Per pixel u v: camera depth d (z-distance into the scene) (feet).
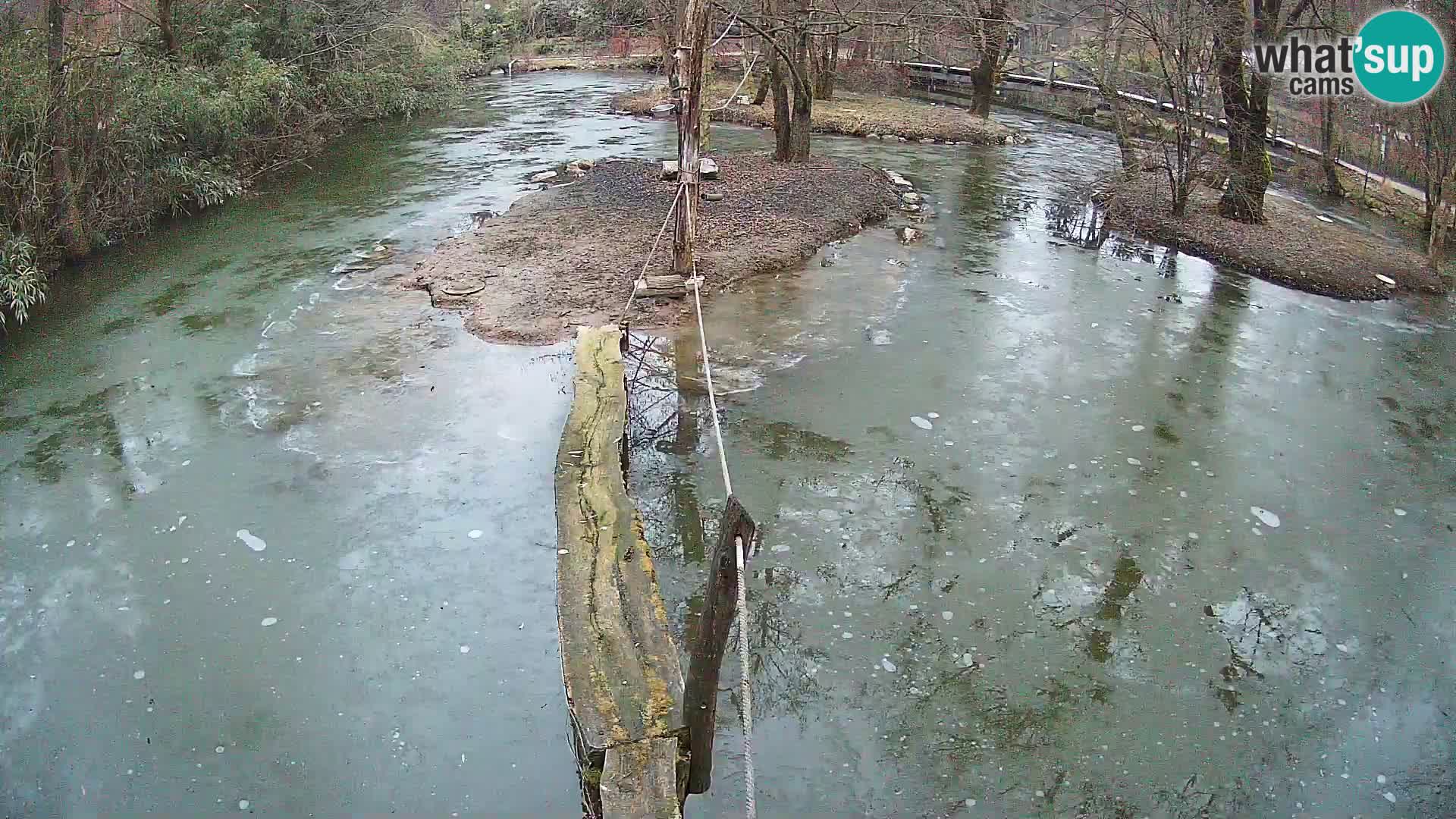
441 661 15.49
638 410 23.25
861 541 18.62
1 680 15.10
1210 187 44.01
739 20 42.37
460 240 35.50
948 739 14.23
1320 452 22.39
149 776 13.46
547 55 100.63
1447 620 16.97
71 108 34.09
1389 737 14.47
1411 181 47.37
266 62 52.11
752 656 15.74
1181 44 39.78
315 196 43.73
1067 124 68.44
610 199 41.24
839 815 12.93
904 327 28.68
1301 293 33.45
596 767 11.51
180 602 16.75
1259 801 13.32
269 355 26.08
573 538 15.49
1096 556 18.37
